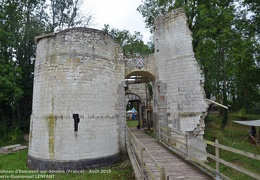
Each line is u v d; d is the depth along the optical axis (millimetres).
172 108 14250
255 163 13141
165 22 15359
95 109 12141
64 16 26156
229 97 44438
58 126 11461
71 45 12219
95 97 12250
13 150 16578
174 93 14234
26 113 22562
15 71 19953
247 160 13562
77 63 12086
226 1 18281
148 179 6812
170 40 14859
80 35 12445
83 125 11625
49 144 11430
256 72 22625
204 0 18031
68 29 12414
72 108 11625
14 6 22359
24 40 22719
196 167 8078
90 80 12242
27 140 20766
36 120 12383
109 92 13227
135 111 44969
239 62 22766
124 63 15453
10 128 21812
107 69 13258
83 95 11906
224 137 18188
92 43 12703
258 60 21641
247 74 23328
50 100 11836
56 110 11633
